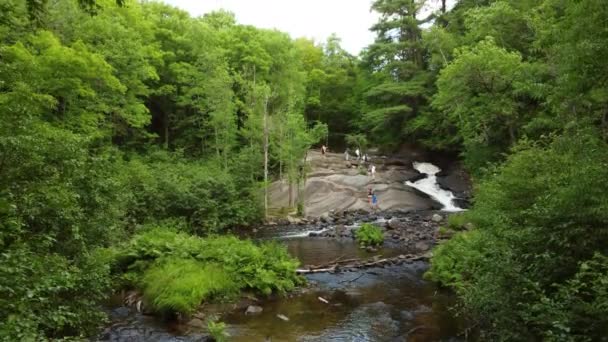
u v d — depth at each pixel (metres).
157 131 38.00
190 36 34.56
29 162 7.38
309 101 46.72
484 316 7.03
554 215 6.69
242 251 13.77
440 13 39.34
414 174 37.56
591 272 5.68
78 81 18.81
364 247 19.00
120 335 9.56
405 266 15.58
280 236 22.70
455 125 32.94
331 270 15.10
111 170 13.03
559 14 16.56
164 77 34.12
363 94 46.34
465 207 30.64
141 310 11.20
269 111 31.92
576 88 10.09
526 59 23.48
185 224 21.86
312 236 22.50
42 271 5.84
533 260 6.62
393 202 30.30
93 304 8.28
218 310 11.09
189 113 37.03
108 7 25.45
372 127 45.53
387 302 11.80
